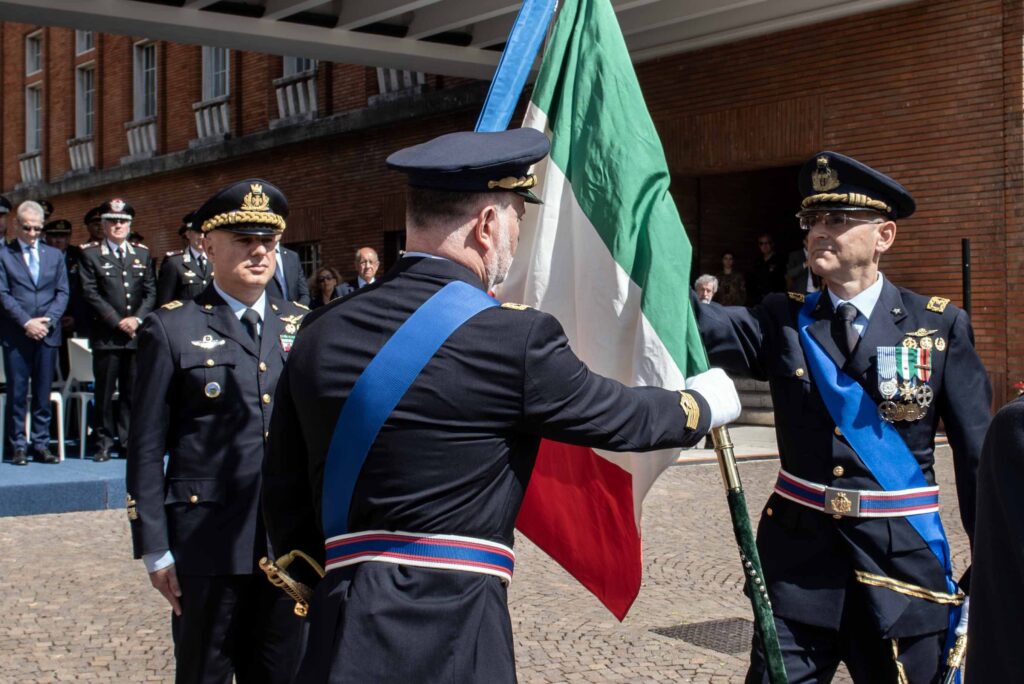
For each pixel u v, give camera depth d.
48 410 10.10
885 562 3.29
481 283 2.50
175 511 3.70
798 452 3.45
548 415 2.37
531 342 2.37
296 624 3.65
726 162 14.07
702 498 9.47
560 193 3.22
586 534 3.22
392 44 14.14
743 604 6.40
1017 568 1.61
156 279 10.48
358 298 2.50
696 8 12.90
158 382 3.71
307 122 18.73
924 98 12.32
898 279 12.59
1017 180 11.64
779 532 3.46
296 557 2.63
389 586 2.32
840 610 3.30
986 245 11.88
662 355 3.03
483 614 2.33
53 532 8.19
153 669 5.23
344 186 18.42
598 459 3.16
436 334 2.36
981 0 11.88
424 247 2.49
